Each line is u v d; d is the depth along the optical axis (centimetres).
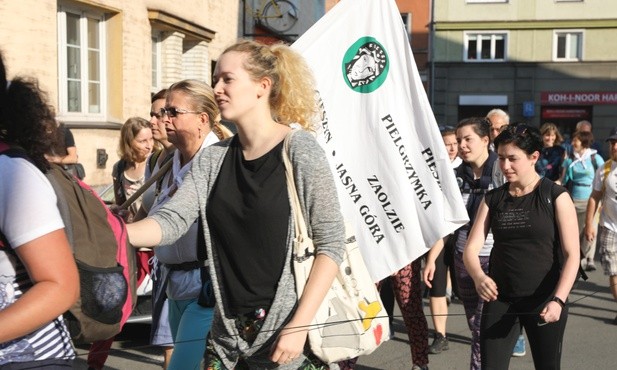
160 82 1453
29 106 225
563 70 3612
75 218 229
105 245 236
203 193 282
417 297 573
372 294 279
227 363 277
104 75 1255
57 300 211
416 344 575
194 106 394
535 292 404
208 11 1588
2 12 1018
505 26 3609
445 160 436
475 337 512
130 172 625
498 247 414
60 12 1145
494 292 405
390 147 440
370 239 443
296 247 266
